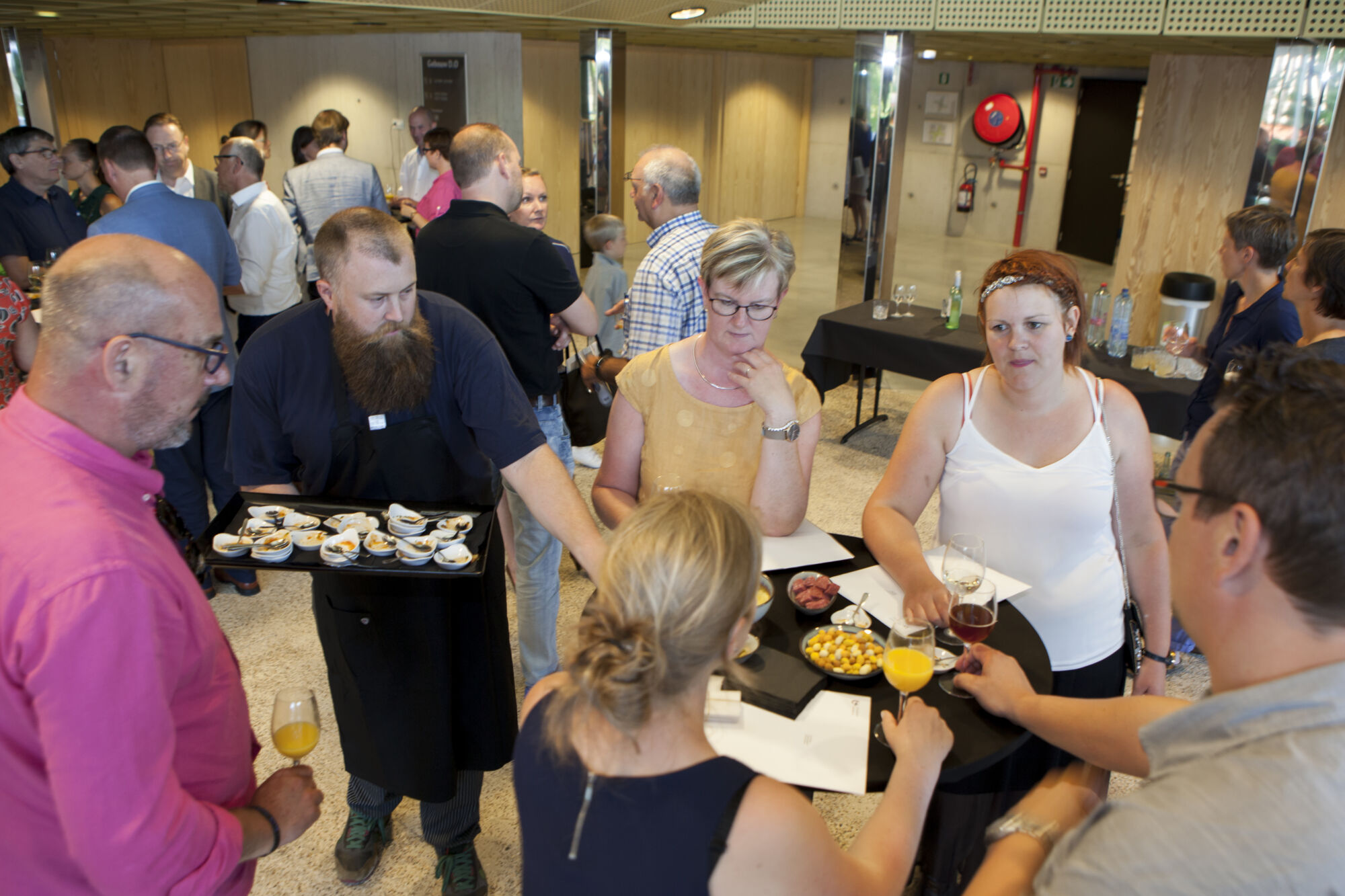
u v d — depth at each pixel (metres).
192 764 1.14
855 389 5.79
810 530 2.00
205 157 11.38
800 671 1.51
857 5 5.07
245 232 3.89
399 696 1.83
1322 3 3.87
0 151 4.39
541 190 3.78
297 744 1.64
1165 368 3.80
